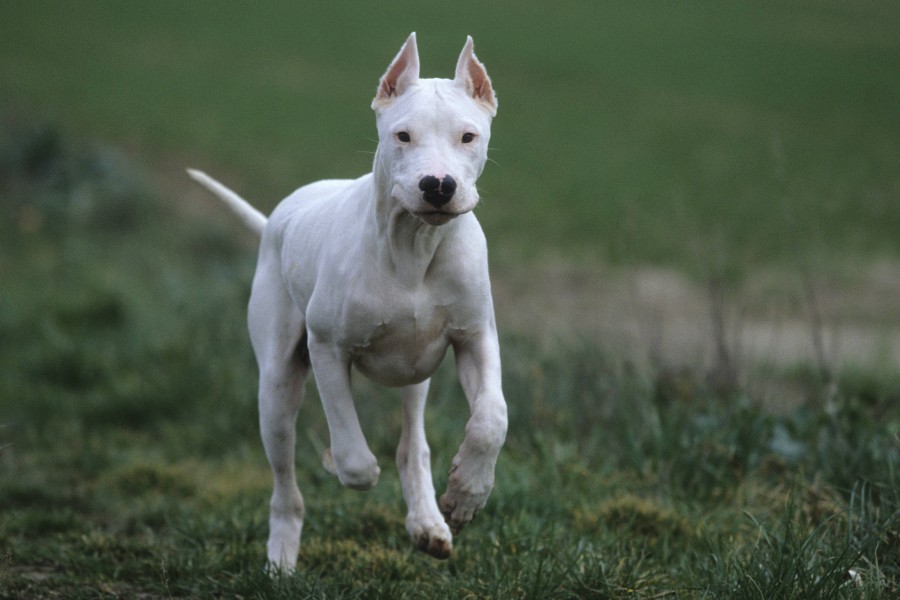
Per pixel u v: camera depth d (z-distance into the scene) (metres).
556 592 6.59
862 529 6.94
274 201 24.81
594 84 40.66
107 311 15.63
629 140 32.69
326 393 6.57
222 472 10.42
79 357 13.38
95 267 18.45
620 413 9.61
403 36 47.03
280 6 53.78
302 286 6.95
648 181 27.64
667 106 37.62
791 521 6.75
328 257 6.49
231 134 31.72
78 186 23.22
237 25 49.06
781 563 6.20
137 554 8.08
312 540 7.91
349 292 6.30
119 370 13.48
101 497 9.58
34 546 8.12
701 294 18.34
